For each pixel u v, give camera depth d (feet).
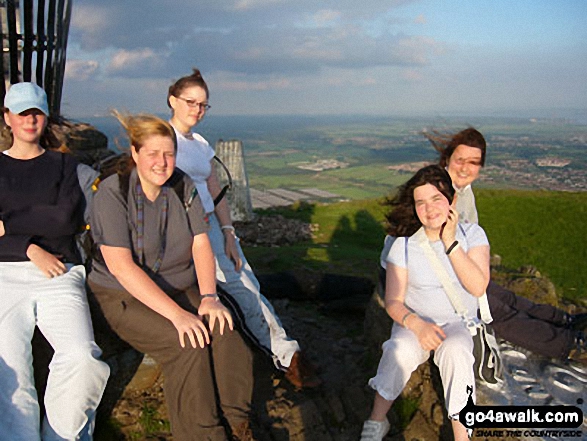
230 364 8.55
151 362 10.20
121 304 8.90
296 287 16.39
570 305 16.34
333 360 12.41
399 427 9.96
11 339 8.20
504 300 12.19
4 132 9.95
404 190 9.95
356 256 23.40
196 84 11.16
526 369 11.10
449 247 9.32
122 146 8.80
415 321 9.07
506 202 35.37
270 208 37.09
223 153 31.99
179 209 9.12
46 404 7.95
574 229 29.73
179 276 9.38
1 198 9.20
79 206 9.75
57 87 18.58
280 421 9.78
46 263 9.01
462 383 8.60
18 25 16.66
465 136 11.19
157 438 9.04
